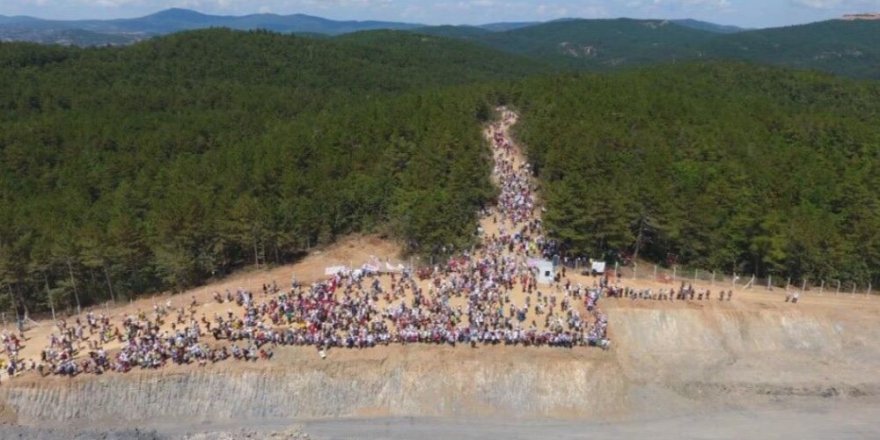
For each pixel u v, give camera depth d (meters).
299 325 76.31
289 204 100.19
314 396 71.88
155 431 67.19
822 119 147.50
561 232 94.44
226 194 102.25
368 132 127.50
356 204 105.88
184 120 156.38
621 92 155.12
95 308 89.88
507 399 72.62
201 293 89.19
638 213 97.19
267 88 198.38
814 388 77.38
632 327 81.38
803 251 95.44
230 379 71.50
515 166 123.06
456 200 102.38
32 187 117.88
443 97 154.25
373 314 79.00
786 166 117.75
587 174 108.19
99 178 118.69
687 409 73.56
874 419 72.94
